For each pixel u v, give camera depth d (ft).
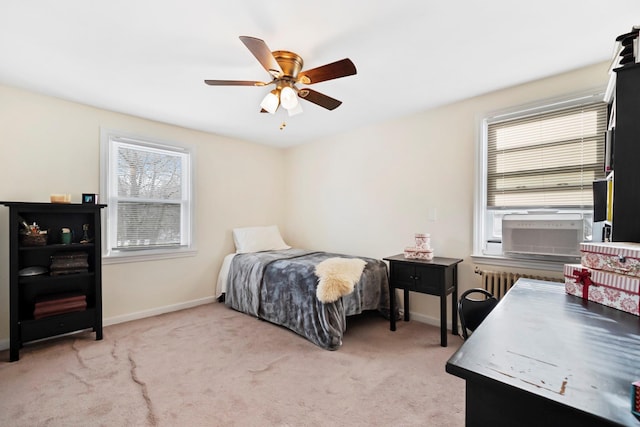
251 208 14.29
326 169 13.67
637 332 3.23
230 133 12.91
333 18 5.46
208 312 11.37
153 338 8.90
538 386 2.20
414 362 7.45
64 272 8.52
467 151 9.45
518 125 8.74
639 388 1.88
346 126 12.09
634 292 3.81
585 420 1.95
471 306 6.19
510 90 8.60
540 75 7.84
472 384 2.47
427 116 10.34
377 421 5.31
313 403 5.81
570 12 5.32
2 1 4.95
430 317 10.22
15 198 8.47
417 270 8.99
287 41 6.18
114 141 10.36
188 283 12.03
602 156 7.47
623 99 4.32
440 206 10.04
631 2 5.03
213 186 12.89
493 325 3.48
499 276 8.52
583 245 4.60
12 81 8.02
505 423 2.32
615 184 4.38
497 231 9.18
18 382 6.50
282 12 5.29
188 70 7.41
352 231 12.66
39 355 7.78
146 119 10.98
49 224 8.98
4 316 8.27
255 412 5.54
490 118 9.12
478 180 9.25
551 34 5.99
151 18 5.44
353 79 8.00
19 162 8.53
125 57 6.81
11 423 5.20
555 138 8.14
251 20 5.50
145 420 5.30
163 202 11.55
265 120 11.22
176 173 11.96
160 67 7.25
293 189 15.25
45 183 8.94
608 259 4.18
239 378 6.70
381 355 7.83
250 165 14.28
